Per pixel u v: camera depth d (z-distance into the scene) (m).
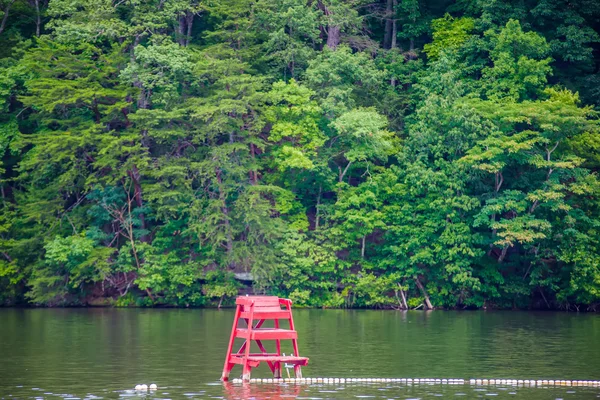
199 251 59.09
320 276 58.75
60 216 58.19
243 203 56.22
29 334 35.91
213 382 22.31
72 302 58.28
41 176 58.81
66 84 55.25
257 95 57.00
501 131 57.06
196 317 47.06
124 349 30.11
